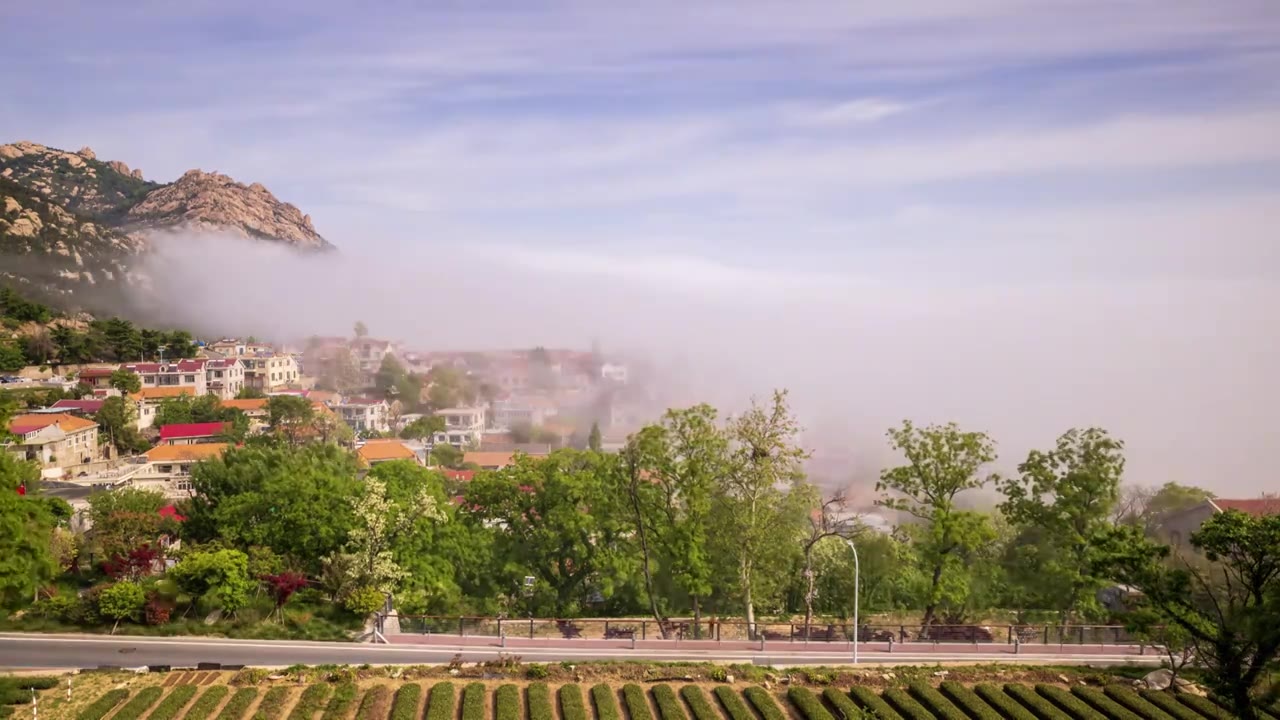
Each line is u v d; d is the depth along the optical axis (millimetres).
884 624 67938
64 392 157875
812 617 72625
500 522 78562
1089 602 65875
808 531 73438
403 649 58906
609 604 75812
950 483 67750
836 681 55625
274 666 54406
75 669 52750
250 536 70625
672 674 55812
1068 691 54594
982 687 54750
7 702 47656
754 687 54219
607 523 73375
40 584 58812
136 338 198125
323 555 69562
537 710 50031
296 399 156750
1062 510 67000
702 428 70000
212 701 49281
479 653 58750
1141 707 52094
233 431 141375
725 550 70188
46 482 112375
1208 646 53312
